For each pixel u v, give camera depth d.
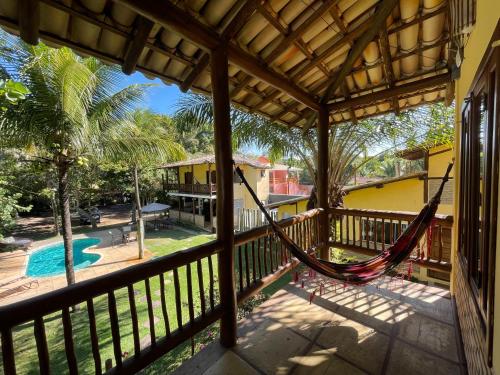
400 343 2.13
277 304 2.81
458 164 2.50
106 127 6.06
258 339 2.24
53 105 4.84
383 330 2.30
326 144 3.54
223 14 1.70
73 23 1.52
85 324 5.16
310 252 3.44
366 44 2.25
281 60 2.33
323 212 3.75
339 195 5.74
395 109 3.44
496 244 1.10
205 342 3.79
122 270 1.53
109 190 16.34
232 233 2.14
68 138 5.36
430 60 2.51
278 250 3.03
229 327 2.15
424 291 3.00
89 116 5.68
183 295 5.89
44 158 5.68
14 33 1.43
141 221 9.92
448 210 6.10
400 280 3.34
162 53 1.87
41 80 4.54
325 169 3.66
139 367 1.58
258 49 2.14
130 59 1.77
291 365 1.93
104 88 5.57
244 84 2.49
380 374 1.82
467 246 1.90
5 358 1.08
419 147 5.48
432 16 1.94
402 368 1.86
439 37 2.19
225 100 1.95
